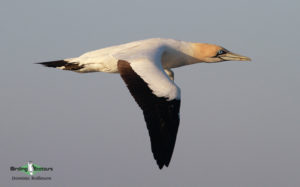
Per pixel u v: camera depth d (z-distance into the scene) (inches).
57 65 741.3
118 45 735.1
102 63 717.3
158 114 575.5
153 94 582.9
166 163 566.9
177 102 578.6
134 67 619.5
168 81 591.8
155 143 567.5
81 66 730.8
